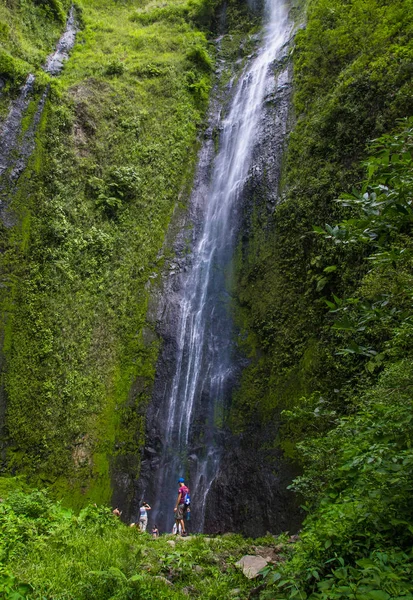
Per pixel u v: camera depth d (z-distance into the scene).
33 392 13.16
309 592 4.11
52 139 17.00
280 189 16.41
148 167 19.00
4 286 14.09
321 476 7.06
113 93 20.22
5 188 15.26
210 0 26.56
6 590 4.51
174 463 13.61
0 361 13.24
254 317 14.69
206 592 5.46
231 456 12.85
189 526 12.35
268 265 15.20
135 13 27.38
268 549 7.97
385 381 5.12
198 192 19.64
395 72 13.18
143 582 5.12
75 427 13.16
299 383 12.25
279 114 18.88
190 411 14.33
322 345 11.98
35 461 12.48
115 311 15.53
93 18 26.33
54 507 8.20
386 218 3.56
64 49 22.70
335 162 13.96
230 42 25.23
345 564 4.23
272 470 11.70
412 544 4.05
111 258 16.33
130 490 13.07
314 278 13.11
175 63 23.02
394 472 4.05
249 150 18.97
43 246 15.13
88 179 17.28
